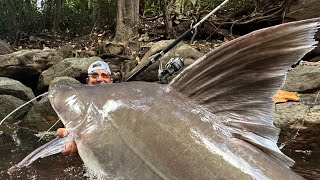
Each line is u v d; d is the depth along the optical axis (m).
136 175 0.71
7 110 2.70
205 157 0.67
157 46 3.01
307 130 2.13
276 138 0.67
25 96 2.87
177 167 0.68
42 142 2.30
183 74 0.72
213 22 3.77
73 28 4.40
